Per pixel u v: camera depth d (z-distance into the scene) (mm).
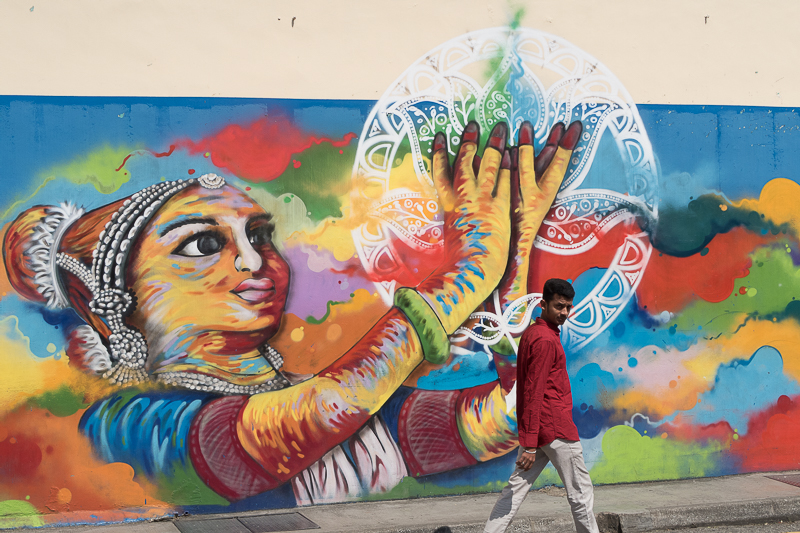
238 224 5961
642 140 6781
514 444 6441
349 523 5539
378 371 6191
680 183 6867
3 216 5590
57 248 5676
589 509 4566
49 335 5645
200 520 5699
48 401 5625
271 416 5988
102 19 5773
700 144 6914
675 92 6863
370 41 6230
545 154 6574
